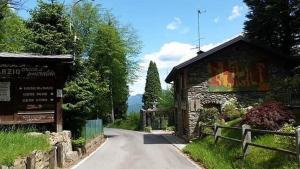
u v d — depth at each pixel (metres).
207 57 32.50
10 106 18.48
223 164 15.77
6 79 18.52
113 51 49.19
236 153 16.80
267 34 33.22
